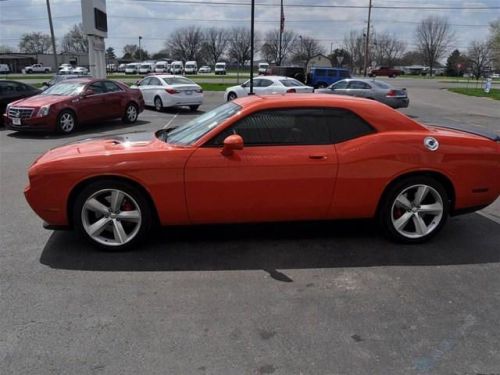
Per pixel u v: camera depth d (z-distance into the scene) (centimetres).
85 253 436
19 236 482
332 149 429
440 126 509
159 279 384
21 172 794
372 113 443
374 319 326
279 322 321
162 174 414
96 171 414
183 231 491
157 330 310
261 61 10888
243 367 273
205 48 11900
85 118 1338
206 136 423
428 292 366
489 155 454
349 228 504
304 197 430
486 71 8550
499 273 401
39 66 9131
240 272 398
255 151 420
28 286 371
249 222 440
